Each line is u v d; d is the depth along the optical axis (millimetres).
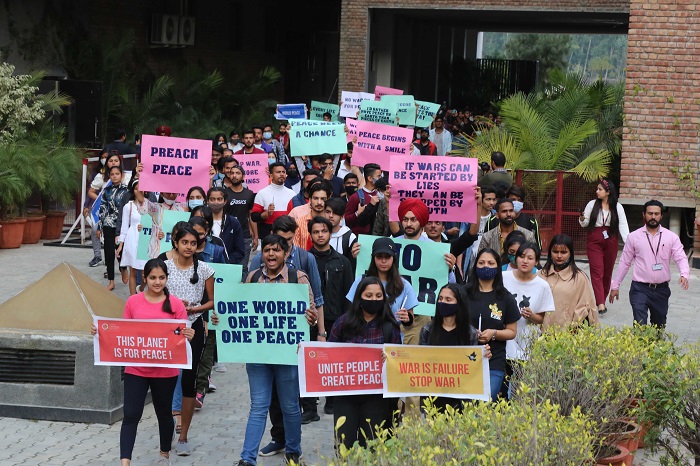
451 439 5254
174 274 8789
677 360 7523
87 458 8281
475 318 8094
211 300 8922
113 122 31609
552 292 9148
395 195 10758
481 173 18938
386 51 32281
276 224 8523
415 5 28188
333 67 38625
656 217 11500
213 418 9641
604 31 39812
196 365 8656
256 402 8086
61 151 20922
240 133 34062
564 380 7406
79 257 18500
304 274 8242
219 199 10789
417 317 8938
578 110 22828
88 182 19750
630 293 11750
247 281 8305
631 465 7836
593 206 14562
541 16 31719
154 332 7898
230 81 35375
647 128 19969
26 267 17172
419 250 9039
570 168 21141
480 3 27422
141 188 12320
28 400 9219
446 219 10695
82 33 30812
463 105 44719
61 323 9250
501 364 8078
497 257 8125
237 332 8047
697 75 19656
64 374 9180
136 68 32875
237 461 8383
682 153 19844
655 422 7480
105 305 9641
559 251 9188
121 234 13273
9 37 28484
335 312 9266
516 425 5566
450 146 28625
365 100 21250
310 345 7438
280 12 38281
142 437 8984
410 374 7414
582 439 5777
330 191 12656
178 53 34250
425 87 40250
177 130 31703
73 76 30516
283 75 38812
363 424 7566
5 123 23547
